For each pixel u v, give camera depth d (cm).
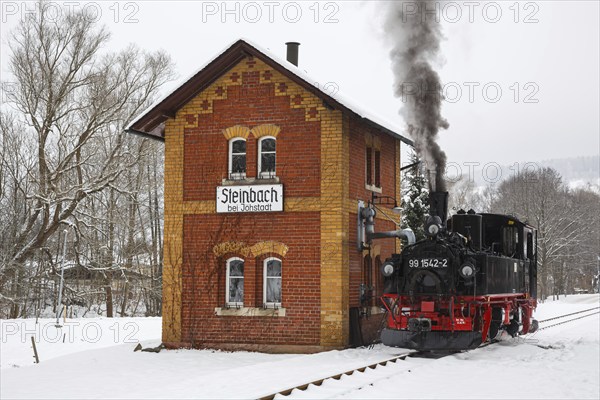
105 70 3750
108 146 4097
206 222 1964
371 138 2134
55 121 3659
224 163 1962
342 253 1847
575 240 6575
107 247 3878
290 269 1884
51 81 3578
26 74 3562
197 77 1945
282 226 1900
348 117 1919
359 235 1969
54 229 3609
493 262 1858
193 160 1991
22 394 1280
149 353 1867
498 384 1267
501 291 1928
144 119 1994
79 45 3628
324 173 1869
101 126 3766
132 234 4200
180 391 1209
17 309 3716
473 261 1783
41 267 3825
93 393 1273
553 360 1611
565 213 6581
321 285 1852
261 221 1917
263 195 1909
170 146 2008
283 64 1859
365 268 2088
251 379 1318
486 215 2164
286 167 1909
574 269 7244
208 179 1973
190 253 1969
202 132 1989
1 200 3803
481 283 1770
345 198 1883
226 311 1920
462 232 2000
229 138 1962
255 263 1914
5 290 3656
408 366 1512
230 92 1973
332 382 1263
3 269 3491
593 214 7406
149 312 4494
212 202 1959
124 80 3797
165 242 1988
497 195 7188
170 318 1966
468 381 1301
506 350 1822
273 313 1883
